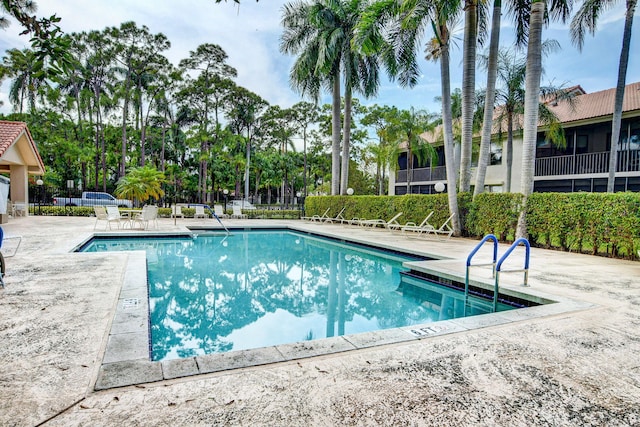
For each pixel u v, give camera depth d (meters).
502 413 1.86
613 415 1.87
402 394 2.02
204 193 29.23
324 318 4.73
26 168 15.82
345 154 17.84
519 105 15.00
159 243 10.73
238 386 2.07
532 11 9.51
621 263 6.95
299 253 9.92
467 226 11.57
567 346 2.75
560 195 8.91
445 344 2.77
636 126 14.05
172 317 4.70
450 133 11.69
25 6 2.22
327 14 16.20
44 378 2.09
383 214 15.11
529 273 5.72
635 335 3.00
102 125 27.06
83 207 18.53
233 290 6.11
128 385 2.04
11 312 3.29
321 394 2.00
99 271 5.12
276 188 48.19
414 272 6.52
